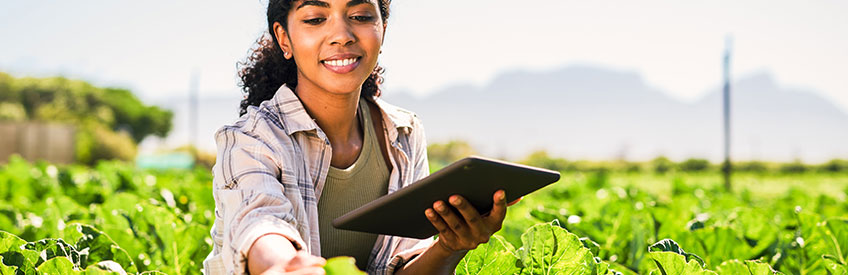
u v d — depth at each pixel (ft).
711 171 128.26
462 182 5.51
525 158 155.74
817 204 21.02
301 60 6.96
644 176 101.71
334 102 7.19
